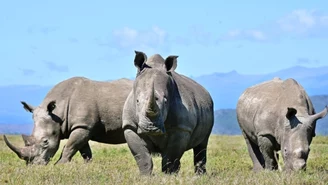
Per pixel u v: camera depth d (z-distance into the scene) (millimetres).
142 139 37062
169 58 37188
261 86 44969
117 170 38719
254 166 45750
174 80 38094
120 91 49531
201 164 43406
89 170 38094
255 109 43406
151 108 33406
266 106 41906
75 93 49062
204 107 41406
